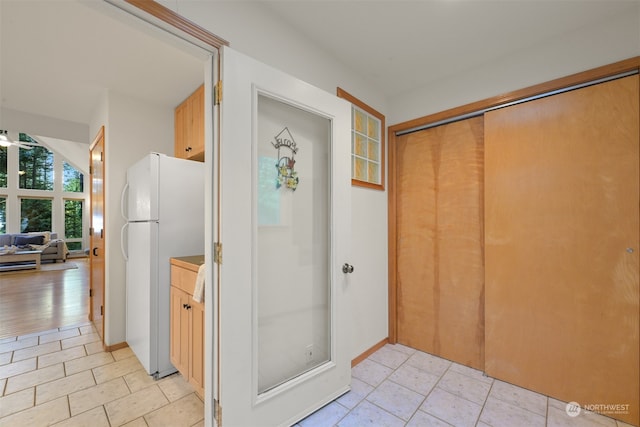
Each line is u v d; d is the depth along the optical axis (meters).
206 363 1.41
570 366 1.74
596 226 1.67
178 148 2.79
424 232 2.45
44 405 1.74
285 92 1.56
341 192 1.87
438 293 2.36
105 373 2.10
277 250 1.62
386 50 1.96
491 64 2.07
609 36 1.64
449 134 2.32
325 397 1.73
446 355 2.30
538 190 1.86
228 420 1.31
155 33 1.22
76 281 5.23
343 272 1.87
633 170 1.57
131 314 2.40
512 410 1.69
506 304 1.97
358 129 2.32
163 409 1.71
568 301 1.75
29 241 7.20
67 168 8.94
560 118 1.79
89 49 1.93
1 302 3.92
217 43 1.36
